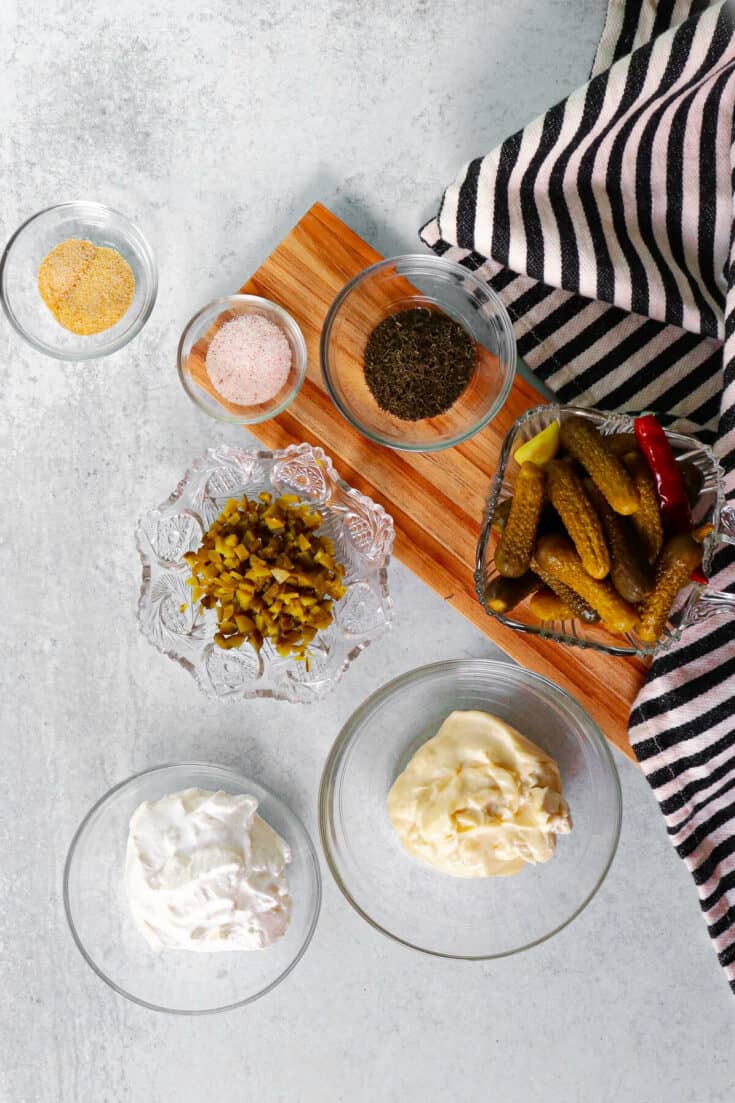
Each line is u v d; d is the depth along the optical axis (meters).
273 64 1.33
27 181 1.36
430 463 1.26
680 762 1.21
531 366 1.24
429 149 1.32
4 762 1.39
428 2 1.31
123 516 1.37
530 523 1.04
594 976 1.35
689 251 1.20
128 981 1.38
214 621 1.29
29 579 1.38
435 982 1.36
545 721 1.29
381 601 1.26
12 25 1.34
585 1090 1.35
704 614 1.16
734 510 1.14
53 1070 1.40
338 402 1.23
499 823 1.20
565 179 1.16
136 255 1.33
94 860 1.34
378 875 1.34
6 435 1.37
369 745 1.31
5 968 1.40
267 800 1.30
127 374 1.36
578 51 1.29
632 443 1.05
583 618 1.06
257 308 1.26
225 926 1.24
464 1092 1.36
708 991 1.34
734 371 1.12
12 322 1.33
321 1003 1.37
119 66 1.34
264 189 1.33
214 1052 1.38
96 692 1.38
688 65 1.05
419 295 1.26
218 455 1.26
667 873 1.33
